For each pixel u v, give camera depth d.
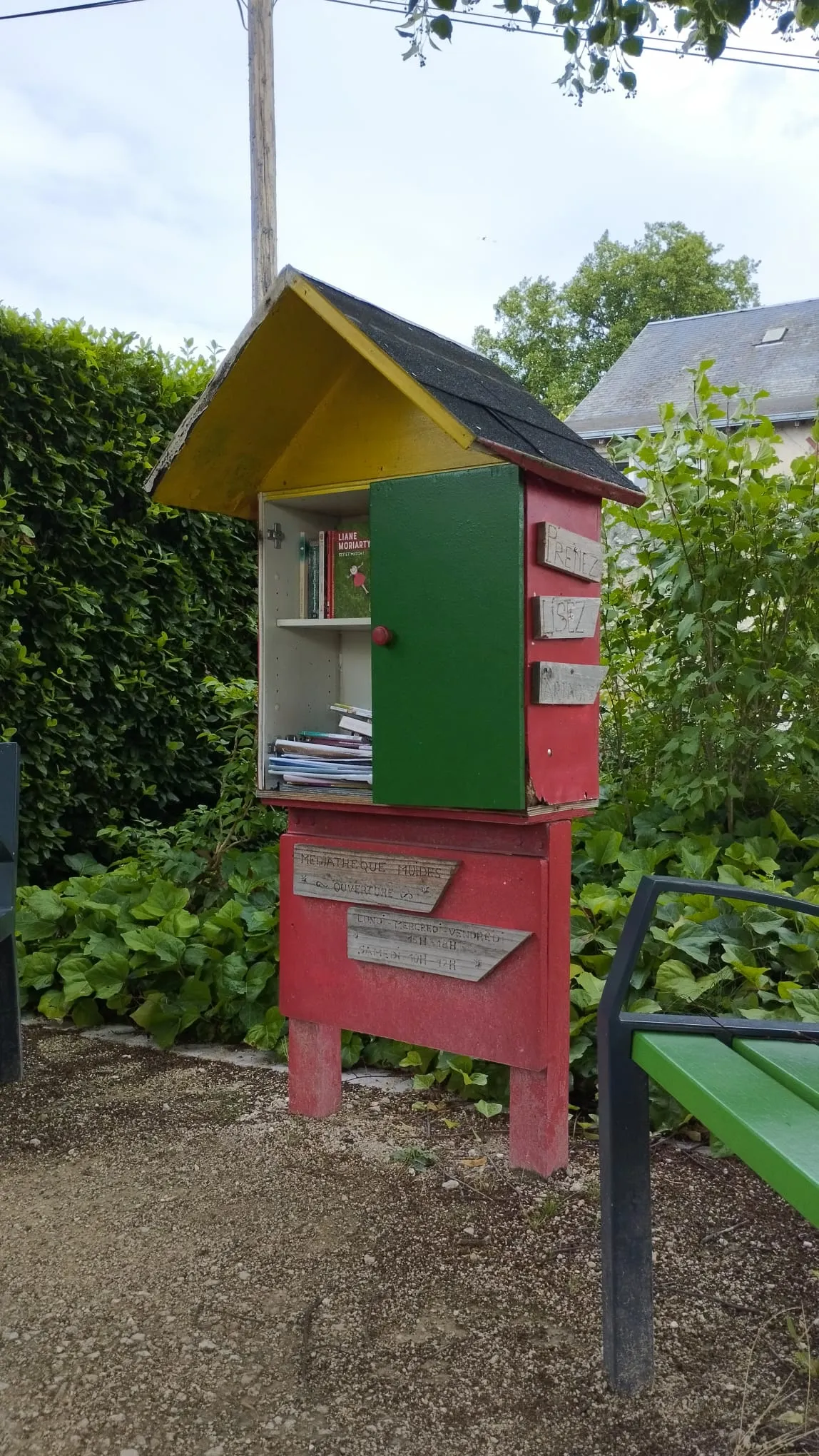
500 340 33.72
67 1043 3.38
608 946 3.03
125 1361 1.70
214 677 5.29
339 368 2.45
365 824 2.57
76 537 4.84
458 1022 2.44
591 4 2.92
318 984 2.67
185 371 5.68
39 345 4.70
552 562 2.26
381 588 2.39
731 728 3.70
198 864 4.17
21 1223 2.18
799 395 16.44
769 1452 1.47
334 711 2.96
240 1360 1.70
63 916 3.87
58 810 4.78
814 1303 1.86
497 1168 2.43
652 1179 2.37
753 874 3.41
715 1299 1.87
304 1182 2.35
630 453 3.87
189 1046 3.34
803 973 2.91
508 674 2.21
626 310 32.19
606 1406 1.58
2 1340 1.76
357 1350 1.73
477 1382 1.64
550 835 2.31
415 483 2.33
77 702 4.99
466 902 2.40
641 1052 1.60
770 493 3.65
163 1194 2.30
